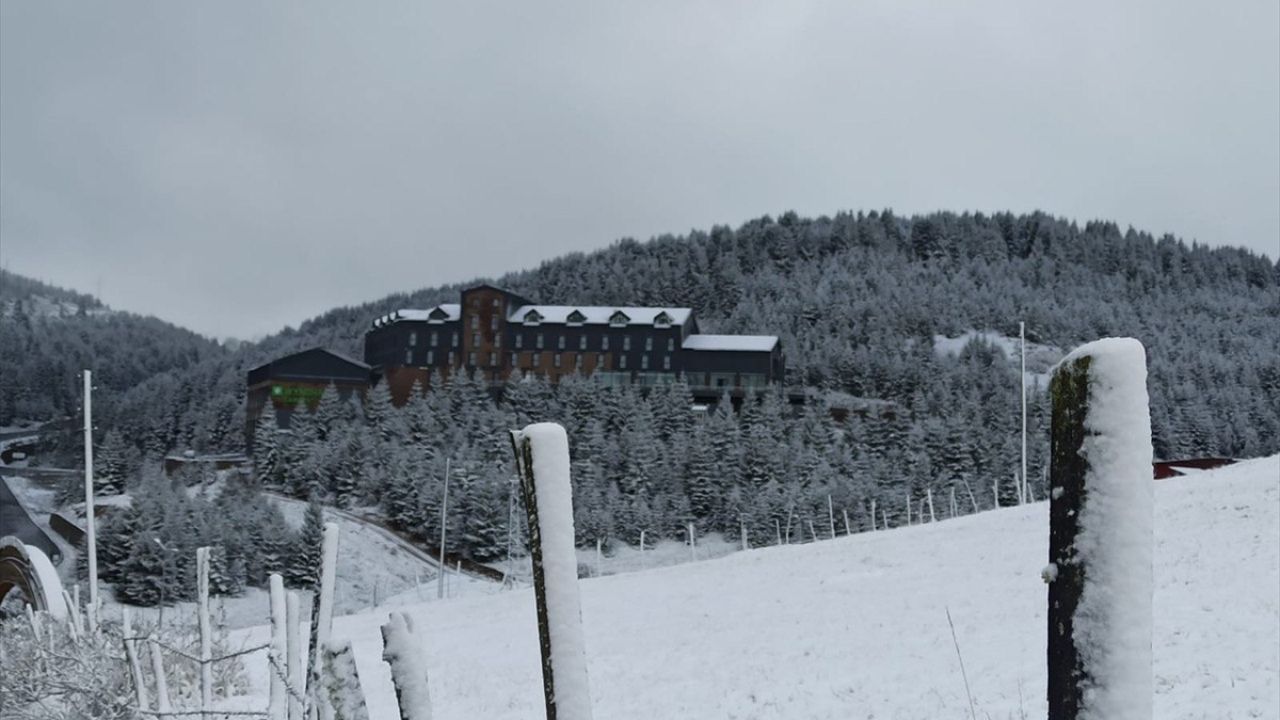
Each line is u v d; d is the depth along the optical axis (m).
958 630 16.50
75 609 11.58
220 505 90.94
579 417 134.12
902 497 108.69
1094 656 1.29
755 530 102.44
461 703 15.01
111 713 9.72
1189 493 33.69
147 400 179.88
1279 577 17.41
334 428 129.75
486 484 93.88
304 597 76.25
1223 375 191.38
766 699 13.06
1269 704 9.80
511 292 149.50
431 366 148.50
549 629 1.78
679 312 149.62
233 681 13.40
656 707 13.48
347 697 2.94
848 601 22.20
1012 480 111.94
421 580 86.31
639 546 103.62
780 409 139.50
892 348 199.88
